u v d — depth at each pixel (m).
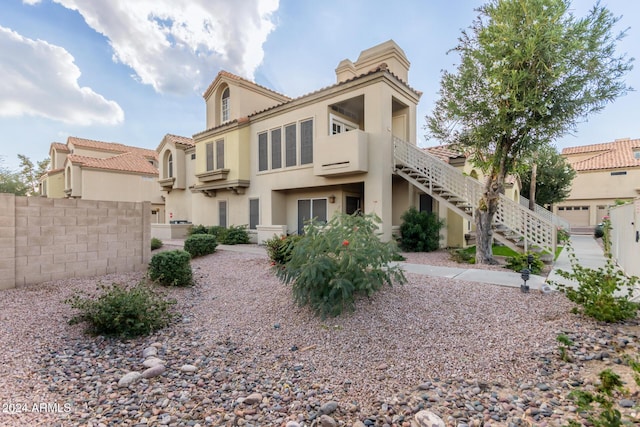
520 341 4.06
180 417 2.97
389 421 2.84
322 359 4.01
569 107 7.39
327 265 4.92
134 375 3.63
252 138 15.35
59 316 5.16
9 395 3.20
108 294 5.11
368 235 5.39
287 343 4.46
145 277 7.49
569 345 3.75
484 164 9.10
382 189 11.20
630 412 2.62
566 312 4.84
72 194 21.11
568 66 7.31
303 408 3.10
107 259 7.61
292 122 13.58
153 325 4.95
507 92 7.56
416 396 3.19
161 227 17.42
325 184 12.61
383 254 5.23
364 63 14.56
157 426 2.83
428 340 4.27
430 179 11.26
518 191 23.55
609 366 3.40
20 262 6.29
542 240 9.32
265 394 3.36
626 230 7.89
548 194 25.38
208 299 6.48
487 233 9.30
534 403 2.91
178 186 20.94
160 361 4.00
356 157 11.05
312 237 5.35
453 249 12.17
